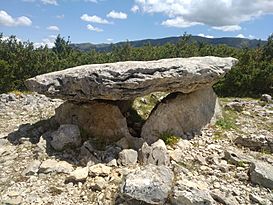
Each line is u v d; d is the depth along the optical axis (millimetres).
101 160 9086
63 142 9648
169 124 10625
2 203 7078
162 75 9578
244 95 25047
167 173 7594
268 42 32312
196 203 6625
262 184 7934
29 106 15328
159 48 35906
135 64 9719
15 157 9375
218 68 11180
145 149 9062
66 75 10047
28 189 7762
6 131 11703
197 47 34625
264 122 13383
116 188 7664
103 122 10500
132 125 11680
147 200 6746
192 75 10086
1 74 28328
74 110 11070
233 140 10820
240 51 31281
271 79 24719
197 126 11383
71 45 49844
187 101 11234
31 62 32250
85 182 8023
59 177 8297
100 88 9281
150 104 15031
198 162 9117
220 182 8055
